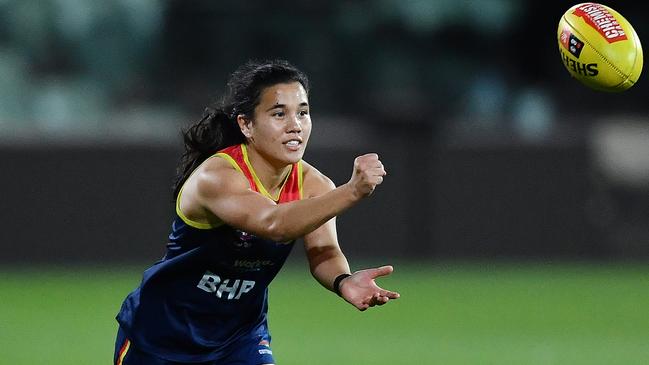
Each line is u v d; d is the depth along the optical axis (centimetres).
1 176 5750
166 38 7288
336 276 1895
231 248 1822
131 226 5800
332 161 5841
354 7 7475
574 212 5994
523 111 7219
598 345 3725
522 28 7638
